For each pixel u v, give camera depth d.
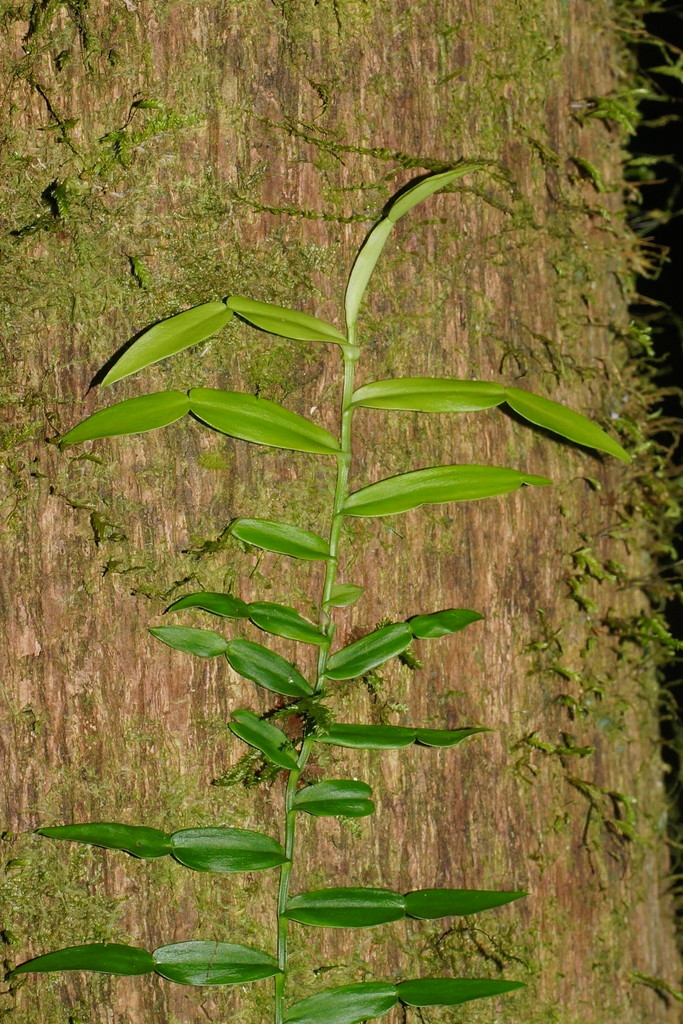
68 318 0.83
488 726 0.87
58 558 0.83
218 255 0.84
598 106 0.91
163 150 0.83
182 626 0.83
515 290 0.88
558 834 0.88
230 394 0.83
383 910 0.83
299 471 0.85
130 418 0.81
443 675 0.86
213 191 0.83
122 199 0.83
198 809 0.83
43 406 0.83
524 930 0.87
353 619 0.85
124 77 0.83
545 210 0.89
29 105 0.83
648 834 0.94
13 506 0.83
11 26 0.83
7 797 0.83
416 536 0.86
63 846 0.83
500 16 0.88
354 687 0.85
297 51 0.84
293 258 0.84
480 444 0.87
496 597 0.87
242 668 0.83
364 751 0.85
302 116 0.84
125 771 0.83
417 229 0.86
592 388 0.91
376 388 0.84
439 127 0.86
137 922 0.83
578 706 0.89
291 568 0.84
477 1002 0.86
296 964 0.84
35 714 0.83
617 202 0.94
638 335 0.94
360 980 0.84
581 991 0.89
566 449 0.90
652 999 0.93
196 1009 0.83
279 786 0.84
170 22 0.83
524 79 0.89
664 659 0.96
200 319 0.82
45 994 0.83
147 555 0.83
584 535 0.90
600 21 0.93
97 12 0.83
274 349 0.84
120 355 0.83
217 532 0.84
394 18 0.85
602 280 0.93
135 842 0.82
